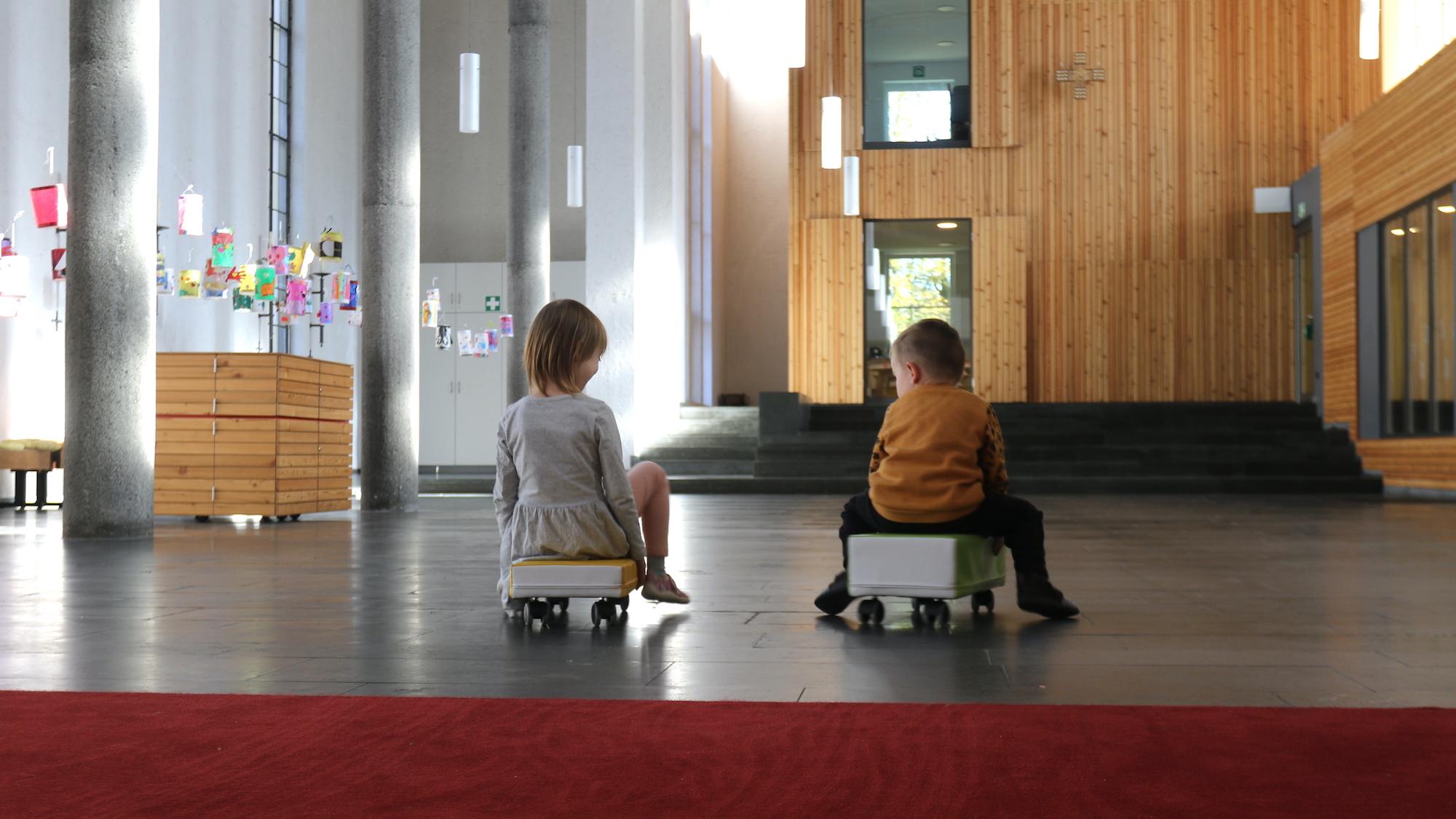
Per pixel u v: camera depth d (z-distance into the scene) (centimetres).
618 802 202
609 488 454
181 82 1697
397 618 470
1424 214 1575
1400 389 1669
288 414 1166
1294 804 200
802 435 1881
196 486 1150
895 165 2164
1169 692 310
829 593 459
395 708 284
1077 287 2145
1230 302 2122
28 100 1395
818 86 2170
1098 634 418
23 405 1388
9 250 1298
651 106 2105
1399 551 776
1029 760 230
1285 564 689
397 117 1364
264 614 486
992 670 344
